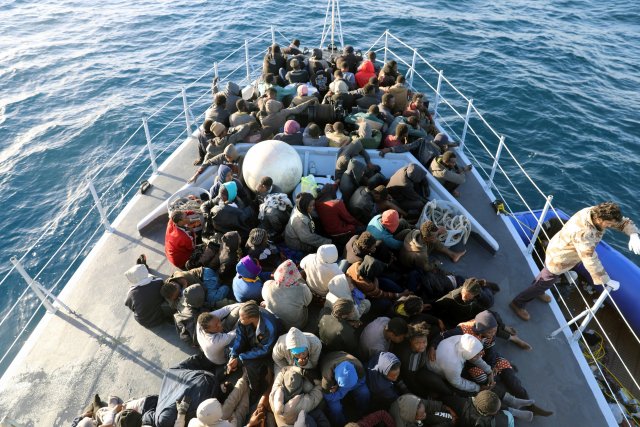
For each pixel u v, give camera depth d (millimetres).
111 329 5676
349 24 22875
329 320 4551
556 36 21562
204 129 7977
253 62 20125
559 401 4961
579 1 26484
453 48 20375
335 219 6320
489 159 13836
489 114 15758
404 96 9094
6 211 12953
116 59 20953
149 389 5035
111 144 15430
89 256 6723
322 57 12039
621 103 16234
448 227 6496
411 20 23125
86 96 18094
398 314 5039
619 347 7723
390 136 7855
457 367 4473
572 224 4863
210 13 25500
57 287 10945
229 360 4836
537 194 12594
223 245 5770
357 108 8781
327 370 4148
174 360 5312
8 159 14789
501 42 20828
